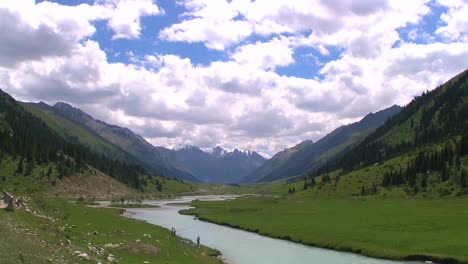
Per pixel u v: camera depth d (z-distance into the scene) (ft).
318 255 238.89
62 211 216.13
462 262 207.92
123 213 493.36
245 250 254.27
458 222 298.35
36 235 120.88
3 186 599.57
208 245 271.90
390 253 231.30
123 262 137.39
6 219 128.98
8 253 95.66
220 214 482.28
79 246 131.64
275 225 356.38
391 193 605.73
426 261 219.00
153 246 171.53
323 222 355.77
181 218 460.96
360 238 271.69
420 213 364.17
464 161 620.49
